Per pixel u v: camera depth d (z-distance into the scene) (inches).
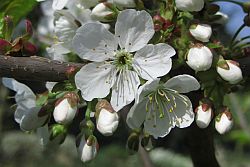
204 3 8.9
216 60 8.4
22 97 9.6
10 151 36.7
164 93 8.4
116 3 8.8
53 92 8.3
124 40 8.3
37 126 8.6
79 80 8.1
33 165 36.9
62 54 9.7
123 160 34.6
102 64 8.4
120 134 33.6
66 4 9.8
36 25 13.9
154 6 9.3
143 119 8.6
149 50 8.3
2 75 8.0
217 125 8.6
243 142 17.3
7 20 8.5
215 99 8.6
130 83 8.4
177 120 8.6
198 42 8.4
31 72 8.0
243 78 8.7
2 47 8.2
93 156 8.5
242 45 8.8
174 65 8.4
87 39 8.3
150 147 9.1
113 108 8.2
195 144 9.6
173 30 8.5
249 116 17.5
